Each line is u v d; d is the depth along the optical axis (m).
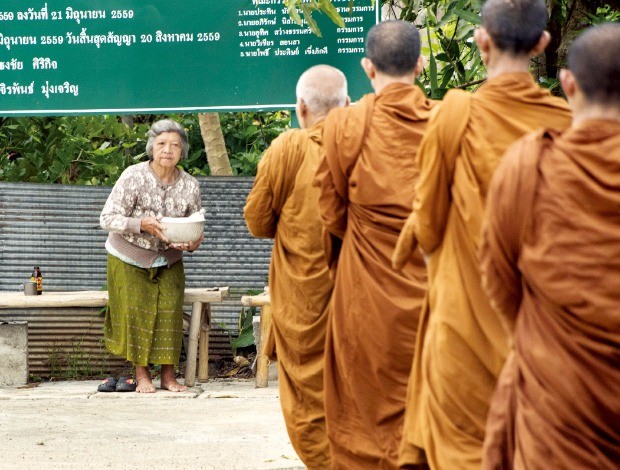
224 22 11.01
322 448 7.00
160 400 10.06
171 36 11.06
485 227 4.08
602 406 3.79
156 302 10.38
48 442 8.30
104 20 11.07
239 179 11.66
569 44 9.60
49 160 12.50
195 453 7.93
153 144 10.26
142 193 10.29
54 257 11.59
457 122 4.98
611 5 9.45
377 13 10.90
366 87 10.97
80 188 11.59
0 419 9.21
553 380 3.85
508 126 4.96
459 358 5.01
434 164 5.02
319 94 7.08
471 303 4.99
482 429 5.01
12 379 10.75
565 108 5.05
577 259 3.81
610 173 3.82
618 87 3.92
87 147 12.59
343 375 6.26
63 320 11.14
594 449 3.82
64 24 11.10
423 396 5.23
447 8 9.12
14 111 11.13
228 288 11.22
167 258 10.38
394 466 6.14
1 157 12.50
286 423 7.11
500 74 5.09
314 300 6.92
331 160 6.14
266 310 10.63
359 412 6.25
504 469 4.22
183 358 11.66
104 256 11.65
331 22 10.94
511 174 3.97
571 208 3.84
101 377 11.23
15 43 11.11
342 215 6.25
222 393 10.30
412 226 5.24
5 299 10.66
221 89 11.06
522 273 3.98
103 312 11.16
